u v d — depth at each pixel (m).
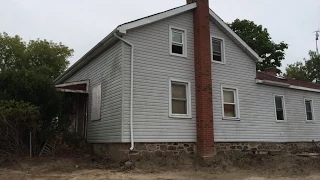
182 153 12.62
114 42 12.74
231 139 14.28
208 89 13.26
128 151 11.38
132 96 11.77
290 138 17.27
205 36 13.70
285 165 12.30
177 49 13.52
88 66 15.95
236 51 15.55
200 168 11.48
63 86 14.95
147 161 11.28
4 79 12.16
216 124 13.88
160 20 13.11
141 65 12.25
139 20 12.27
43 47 33.06
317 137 18.98
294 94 18.34
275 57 33.69
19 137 11.89
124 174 9.41
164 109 12.48
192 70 13.59
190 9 13.91
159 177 9.13
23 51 32.91
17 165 10.50
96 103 14.20
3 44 32.12
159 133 12.15
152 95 12.27
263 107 16.22
